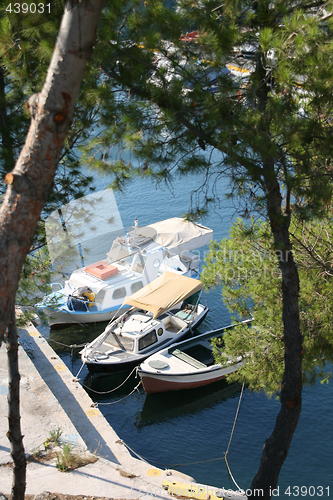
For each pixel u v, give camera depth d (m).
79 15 2.88
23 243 3.07
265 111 5.90
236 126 5.87
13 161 6.41
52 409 10.48
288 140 5.89
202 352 17.72
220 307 21.53
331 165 6.49
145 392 16.55
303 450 12.95
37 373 12.00
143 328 17.97
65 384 13.05
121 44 5.58
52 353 14.63
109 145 6.27
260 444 13.60
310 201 6.75
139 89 5.88
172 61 5.78
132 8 5.45
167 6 5.67
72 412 11.82
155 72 5.80
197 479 12.19
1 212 3.05
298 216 6.99
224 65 5.89
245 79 6.09
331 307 9.34
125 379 17.11
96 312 19.81
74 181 7.31
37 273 7.91
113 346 18.00
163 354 17.22
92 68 5.89
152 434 14.26
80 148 6.81
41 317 11.48
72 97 3.08
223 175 6.62
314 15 5.45
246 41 5.87
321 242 9.60
